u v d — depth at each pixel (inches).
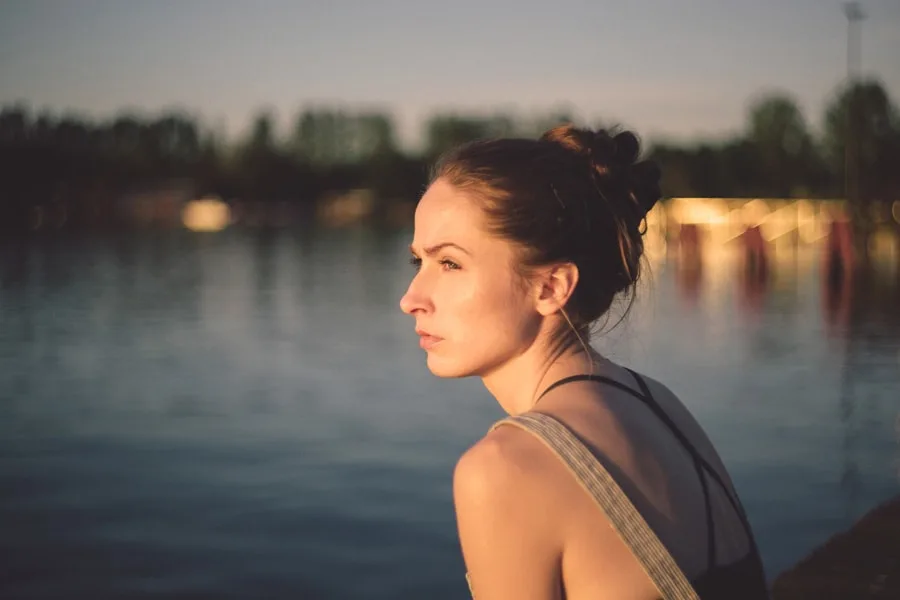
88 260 2600.9
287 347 961.5
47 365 844.0
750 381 648.4
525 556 43.4
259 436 529.7
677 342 868.0
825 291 1444.4
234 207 5777.6
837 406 546.6
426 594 274.2
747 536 51.0
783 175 4042.8
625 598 43.8
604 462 45.7
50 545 328.5
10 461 468.1
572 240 50.6
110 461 469.1
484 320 50.8
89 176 5275.6
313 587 282.5
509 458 44.4
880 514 115.0
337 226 5433.1
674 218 3058.6
